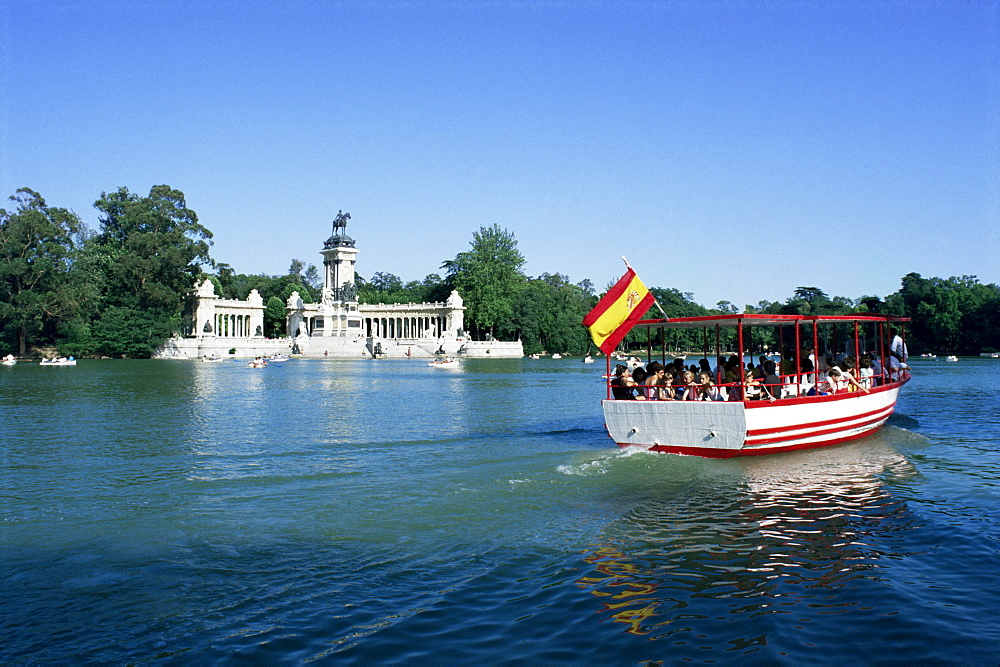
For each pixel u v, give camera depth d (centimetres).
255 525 1708
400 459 2573
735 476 2192
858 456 2559
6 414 4131
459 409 4491
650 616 1194
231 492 2058
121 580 1355
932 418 3844
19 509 1881
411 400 5197
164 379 7731
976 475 2247
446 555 1478
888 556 1484
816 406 2595
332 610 1217
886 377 3356
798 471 2283
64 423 3703
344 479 2214
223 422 3750
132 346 13738
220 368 10800
